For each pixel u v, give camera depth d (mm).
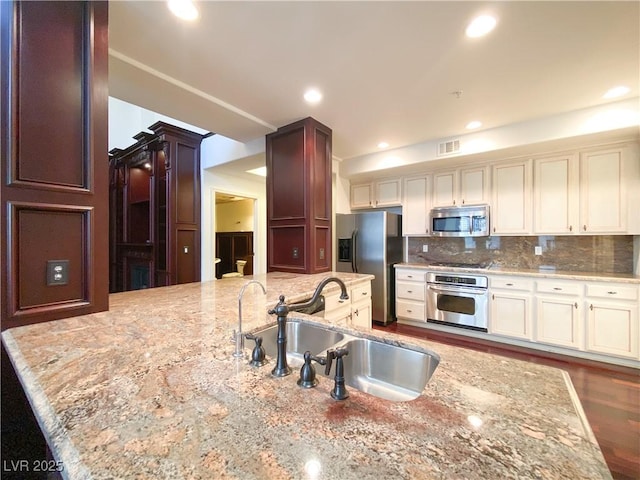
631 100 2396
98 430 558
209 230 4289
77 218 1338
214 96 2352
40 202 1219
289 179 2914
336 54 1816
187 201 4102
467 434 546
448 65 1927
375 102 2461
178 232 3982
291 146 2895
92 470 461
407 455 492
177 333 1136
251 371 826
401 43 1716
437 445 517
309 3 1417
